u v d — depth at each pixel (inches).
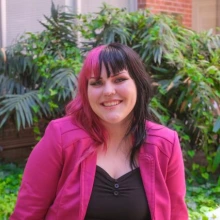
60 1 268.5
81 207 79.6
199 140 217.6
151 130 87.4
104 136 84.1
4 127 230.5
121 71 83.5
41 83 222.4
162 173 85.6
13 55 229.0
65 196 80.7
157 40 213.8
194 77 203.3
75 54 224.4
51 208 83.4
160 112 212.7
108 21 230.2
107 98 82.7
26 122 217.0
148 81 88.1
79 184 81.0
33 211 83.7
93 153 82.6
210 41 239.5
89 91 84.0
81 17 236.8
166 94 214.7
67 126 84.0
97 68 82.8
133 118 86.7
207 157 208.2
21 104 199.0
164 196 84.0
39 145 84.8
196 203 178.7
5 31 255.3
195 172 213.5
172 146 86.5
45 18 243.9
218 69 218.1
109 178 81.9
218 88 215.2
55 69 209.6
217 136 212.2
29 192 83.9
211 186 200.5
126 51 85.1
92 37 229.8
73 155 82.5
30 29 263.0
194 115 211.6
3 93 220.2
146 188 82.7
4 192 173.3
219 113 209.6
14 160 241.3
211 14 354.3
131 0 300.2
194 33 240.7
